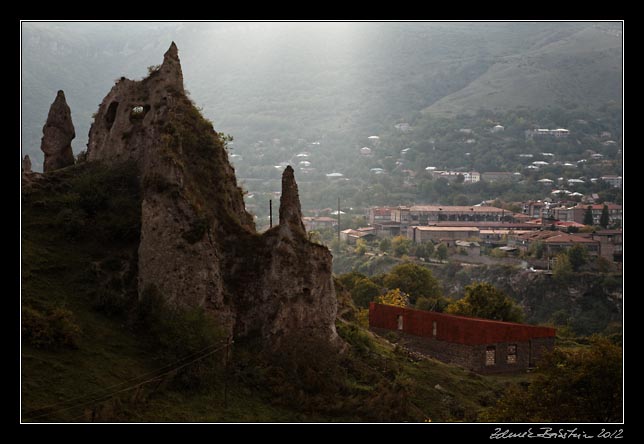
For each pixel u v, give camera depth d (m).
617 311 186.00
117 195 59.34
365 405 52.28
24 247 54.06
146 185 54.62
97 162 63.44
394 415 52.03
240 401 49.78
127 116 63.34
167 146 56.09
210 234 53.91
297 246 57.44
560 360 55.97
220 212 58.62
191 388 49.09
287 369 54.16
